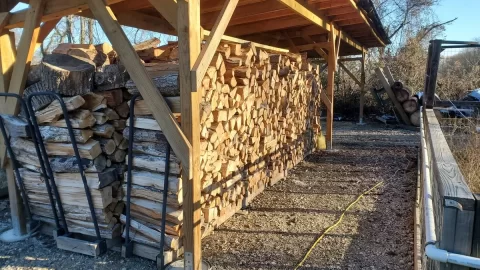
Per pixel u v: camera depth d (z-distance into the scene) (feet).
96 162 9.75
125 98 10.43
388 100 39.93
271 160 16.78
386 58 46.75
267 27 20.53
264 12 16.84
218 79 11.20
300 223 12.47
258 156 15.25
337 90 43.75
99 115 9.77
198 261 8.96
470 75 29.71
